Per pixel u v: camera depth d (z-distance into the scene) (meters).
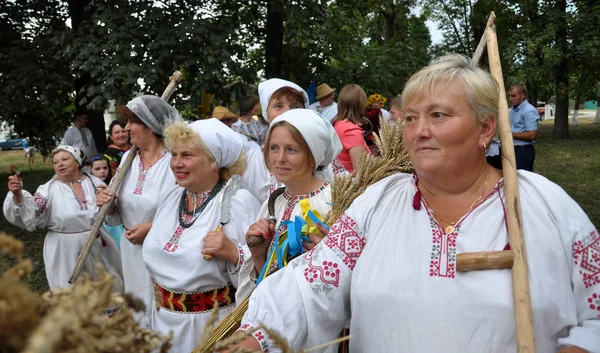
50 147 14.20
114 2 8.82
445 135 1.45
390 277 1.48
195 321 2.55
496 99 1.50
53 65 9.98
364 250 1.57
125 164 3.50
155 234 2.69
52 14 11.30
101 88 8.40
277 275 1.68
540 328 1.37
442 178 1.48
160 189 3.42
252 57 12.67
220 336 1.93
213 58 8.52
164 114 3.48
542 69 18.45
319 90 6.52
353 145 4.12
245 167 2.82
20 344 0.72
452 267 1.43
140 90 8.83
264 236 2.16
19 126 13.32
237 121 6.61
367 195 1.65
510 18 18.00
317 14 9.76
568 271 1.42
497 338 1.37
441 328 1.40
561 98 21.78
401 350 1.44
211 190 2.68
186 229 2.61
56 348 0.72
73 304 0.78
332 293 1.62
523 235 1.41
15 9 10.94
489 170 1.55
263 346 1.57
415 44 16.80
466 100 1.46
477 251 1.43
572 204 1.47
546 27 17.77
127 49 8.38
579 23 17.86
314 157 2.26
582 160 14.35
